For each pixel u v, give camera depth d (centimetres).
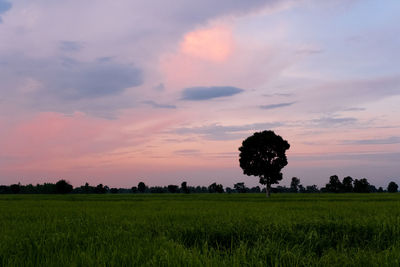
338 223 954
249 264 514
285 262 562
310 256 593
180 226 952
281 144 6731
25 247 679
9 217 1502
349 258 551
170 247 630
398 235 812
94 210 1902
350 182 12725
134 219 1314
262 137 6769
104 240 730
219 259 548
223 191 13612
